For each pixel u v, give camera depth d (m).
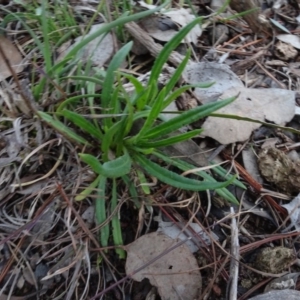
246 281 0.20
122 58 0.20
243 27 0.28
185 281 0.19
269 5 0.30
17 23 0.25
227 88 0.23
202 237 0.20
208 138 0.22
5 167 0.20
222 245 0.20
